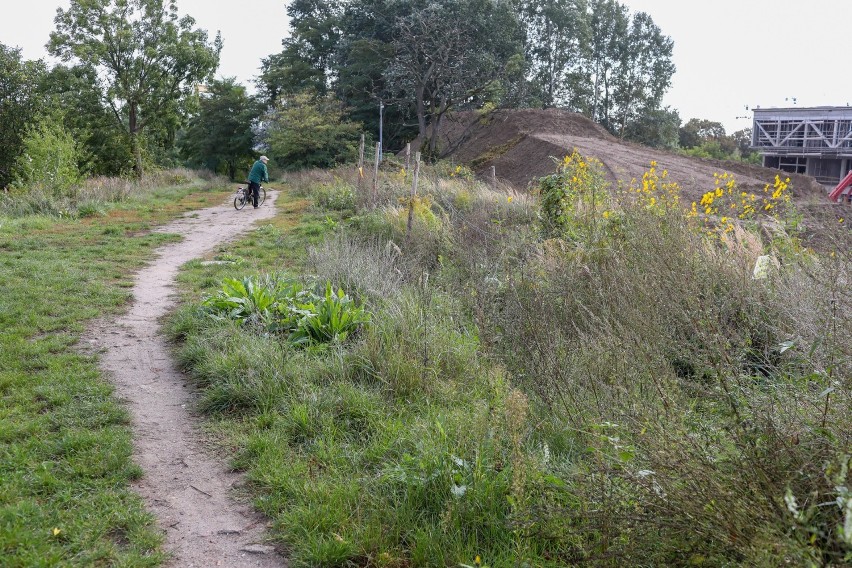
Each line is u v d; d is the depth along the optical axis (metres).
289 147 48.06
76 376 5.87
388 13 52.78
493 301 7.21
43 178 21.36
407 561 3.55
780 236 7.71
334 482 4.23
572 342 5.83
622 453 3.15
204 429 5.11
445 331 6.56
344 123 50.00
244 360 5.97
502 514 3.72
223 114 60.31
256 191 21.72
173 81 40.88
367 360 5.91
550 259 7.80
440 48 43.78
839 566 2.48
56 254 11.56
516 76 51.47
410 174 20.84
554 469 4.04
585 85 67.69
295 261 11.66
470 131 45.88
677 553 3.00
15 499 3.91
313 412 5.11
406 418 5.06
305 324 6.76
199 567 3.54
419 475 4.08
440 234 10.99
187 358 6.38
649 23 71.19
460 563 3.25
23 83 37.16
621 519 3.09
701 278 5.91
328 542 3.61
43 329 7.19
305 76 58.78
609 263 7.09
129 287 9.56
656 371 4.61
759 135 61.19
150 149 51.84
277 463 4.48
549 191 10.17
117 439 4.75
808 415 3.33
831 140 56.97
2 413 5.02
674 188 9.30
